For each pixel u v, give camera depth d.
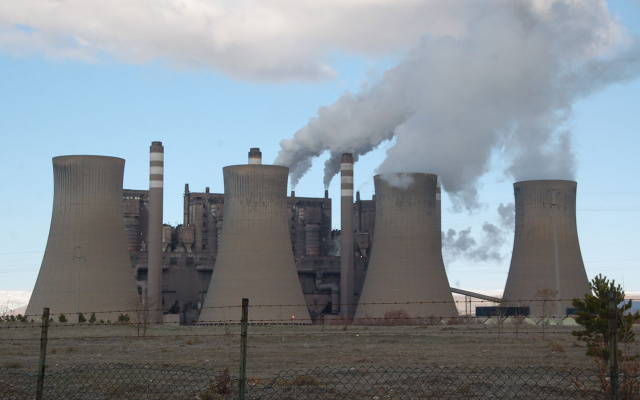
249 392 21.52
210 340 53.03
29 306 107.69
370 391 21.84
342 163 126.06
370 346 46.25
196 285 123.12
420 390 22.02
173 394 21.28
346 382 24.41
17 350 41.81
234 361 34.44
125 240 111.81
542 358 35.34
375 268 116.44
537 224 117.81
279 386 22.94
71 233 107.69
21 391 21.97
